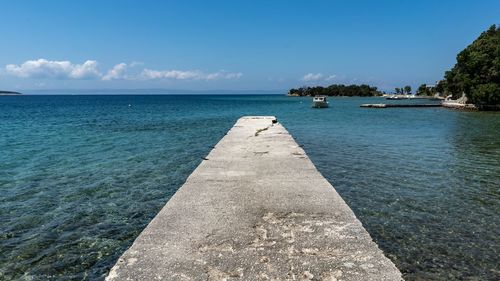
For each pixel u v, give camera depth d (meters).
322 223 4.48
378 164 13.09
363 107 64.56
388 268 3.42
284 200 5.41
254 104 84.31
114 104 87.94
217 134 23.34
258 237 4.08
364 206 8.31
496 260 5.71
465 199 8.84
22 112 51.28
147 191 9.66
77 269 5.43
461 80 56.47
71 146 17.77
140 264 3.49
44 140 20.05
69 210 8.09
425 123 31.62
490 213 7.85
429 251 6.03
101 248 6.14
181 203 5.29
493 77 51.97
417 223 7.25
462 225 7.15
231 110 56.59
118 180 10.81
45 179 10.85
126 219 7.55
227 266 3.45
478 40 58.62
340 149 16.69
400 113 47.25
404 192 9.44
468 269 5.45
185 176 11.38
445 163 13.26
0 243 6.30
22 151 16.09
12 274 5.26
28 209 8.12
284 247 3.83
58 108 65.25
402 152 15.80
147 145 18.23
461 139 20.45
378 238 6.54
